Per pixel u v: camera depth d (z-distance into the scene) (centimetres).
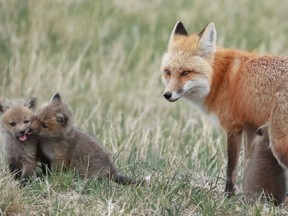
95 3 2538
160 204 1099
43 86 1947
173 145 1538
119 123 1700
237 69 1262
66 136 1161
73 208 1065
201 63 1277
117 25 2450
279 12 2792
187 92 1288
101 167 1184
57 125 1145
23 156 1145
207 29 1284
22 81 1962
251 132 1267
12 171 1169
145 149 1448
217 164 1398
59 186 1134
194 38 1307
